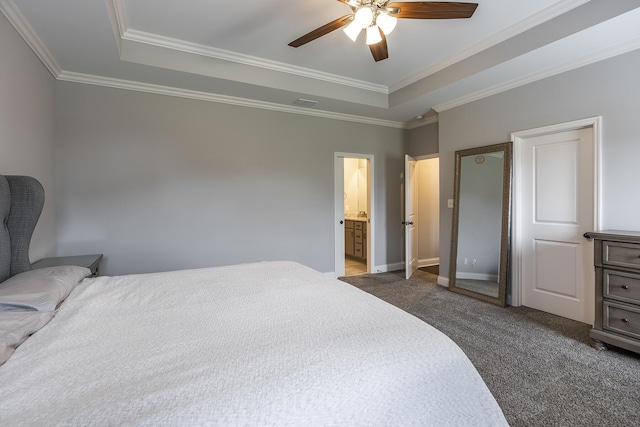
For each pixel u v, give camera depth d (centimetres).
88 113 306
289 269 206
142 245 331
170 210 344
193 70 299
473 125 366
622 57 247
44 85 265
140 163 329
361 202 658
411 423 83
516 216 329
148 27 265
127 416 64
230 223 376
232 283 171
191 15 247
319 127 436
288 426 69
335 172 450
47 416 64
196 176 356
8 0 189
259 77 331
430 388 89
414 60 329
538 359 218
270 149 400
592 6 219
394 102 406
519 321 287
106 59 269
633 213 243
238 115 379
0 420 62
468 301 350
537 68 288
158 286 164
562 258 296
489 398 97
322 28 211
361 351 93
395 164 506
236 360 87
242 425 66
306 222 427
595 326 233
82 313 124
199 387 74
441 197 412
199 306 134
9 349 91
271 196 402
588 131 274
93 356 90
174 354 91
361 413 77
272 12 245
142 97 328
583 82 269
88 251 308
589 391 182
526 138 321
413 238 510
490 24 261
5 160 197
